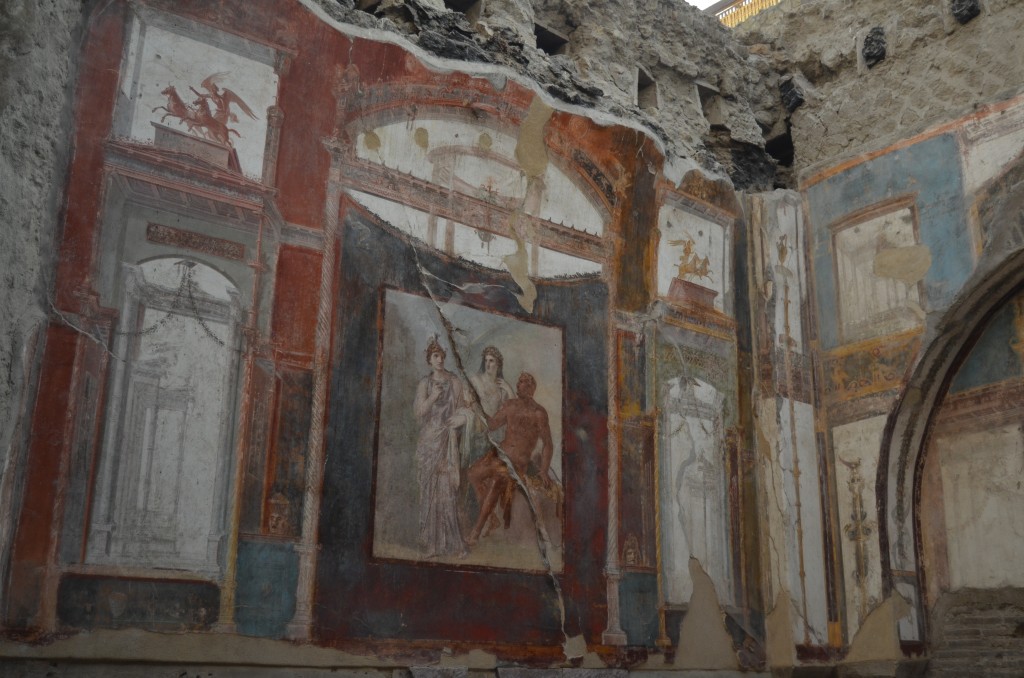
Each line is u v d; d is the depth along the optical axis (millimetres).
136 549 5508
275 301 6324
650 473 8078
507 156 7742
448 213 7312
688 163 9000
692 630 7996
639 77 9234
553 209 7949
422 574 6633
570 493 7551
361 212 6840
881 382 8859
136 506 5547
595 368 7938
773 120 10148
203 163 6145
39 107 5391
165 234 5926
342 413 6484
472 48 7664
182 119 6105
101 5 5875
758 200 9461
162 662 5492
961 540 8562
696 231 8945
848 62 9719
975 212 8438
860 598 8664
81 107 5703
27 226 5262
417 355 6934
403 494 6660
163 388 5758
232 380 6043
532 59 8117
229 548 5848
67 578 5254
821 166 9641
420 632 6535
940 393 8797
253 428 6082
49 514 5246
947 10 8977
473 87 7590
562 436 7605
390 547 6527
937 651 8547
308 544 6168
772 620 8523
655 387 8289
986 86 8578
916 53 9156
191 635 5609
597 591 7516
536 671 7008
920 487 8875
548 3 8797
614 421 7949
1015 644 8078
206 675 5641
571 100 8172
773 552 8672
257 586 5918
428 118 7320
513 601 7039
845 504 8922
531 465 7371
